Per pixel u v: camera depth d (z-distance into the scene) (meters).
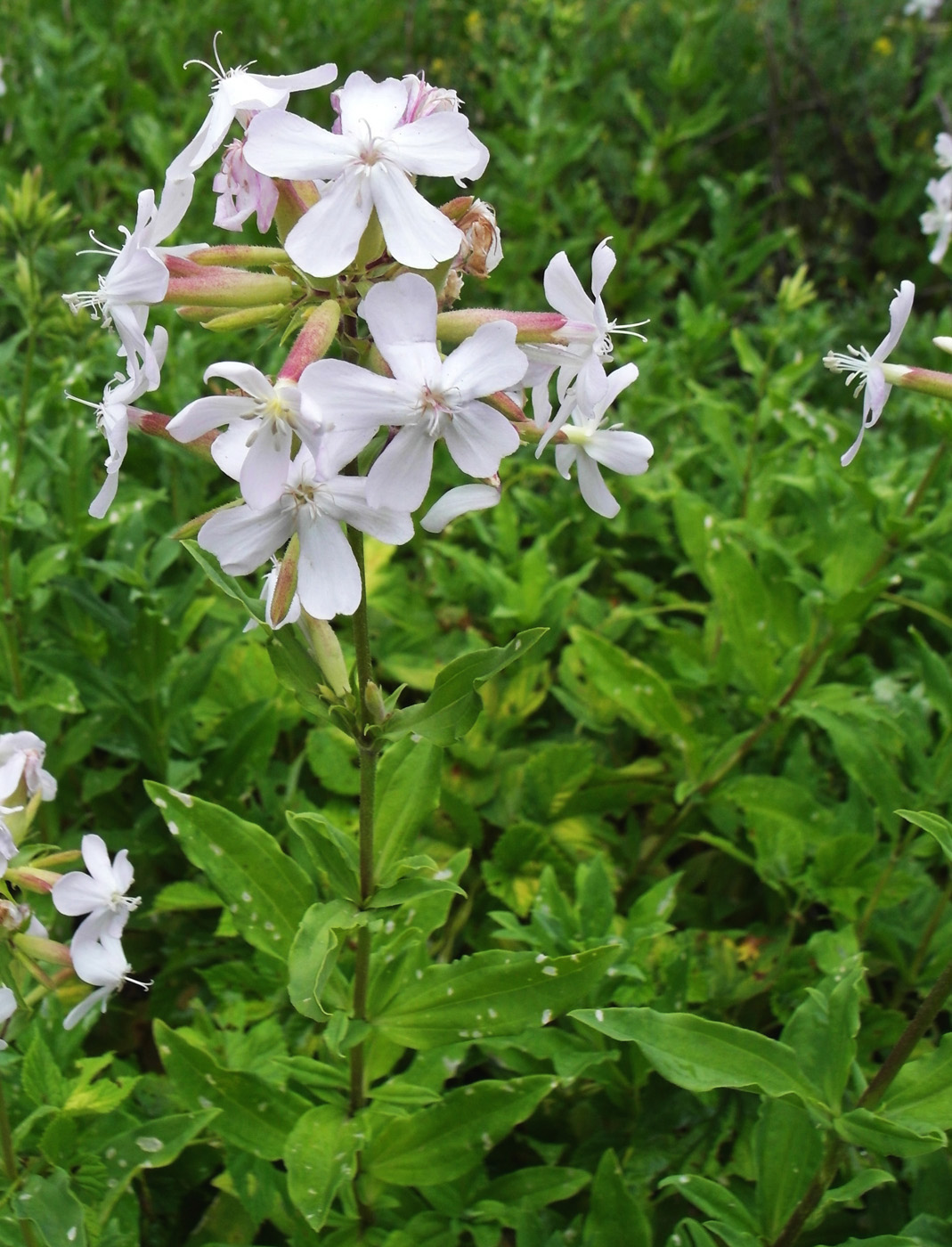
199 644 0.42
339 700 0.22
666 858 0.40
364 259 0.19
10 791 0.23
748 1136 0.29
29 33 0.70
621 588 0.49
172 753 0.37
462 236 0.20
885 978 0.35
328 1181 0.24
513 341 0.18
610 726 0.41
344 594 0.19
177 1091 0.27
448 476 0.48
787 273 0.73
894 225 0.74
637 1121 0.29
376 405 0.18
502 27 0.79
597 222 0.65
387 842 0.26
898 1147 0.23
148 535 0.44
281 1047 0.29
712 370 0.59
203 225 0.57
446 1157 0.27
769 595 0.41
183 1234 0.29
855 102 0.81
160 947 0.35
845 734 0.34
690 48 0.69
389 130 0.19
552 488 0.52
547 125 0.64
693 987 0.32
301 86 0.19
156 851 0.35
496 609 0.39
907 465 0.46
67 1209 0.23
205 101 0.65
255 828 0.26
